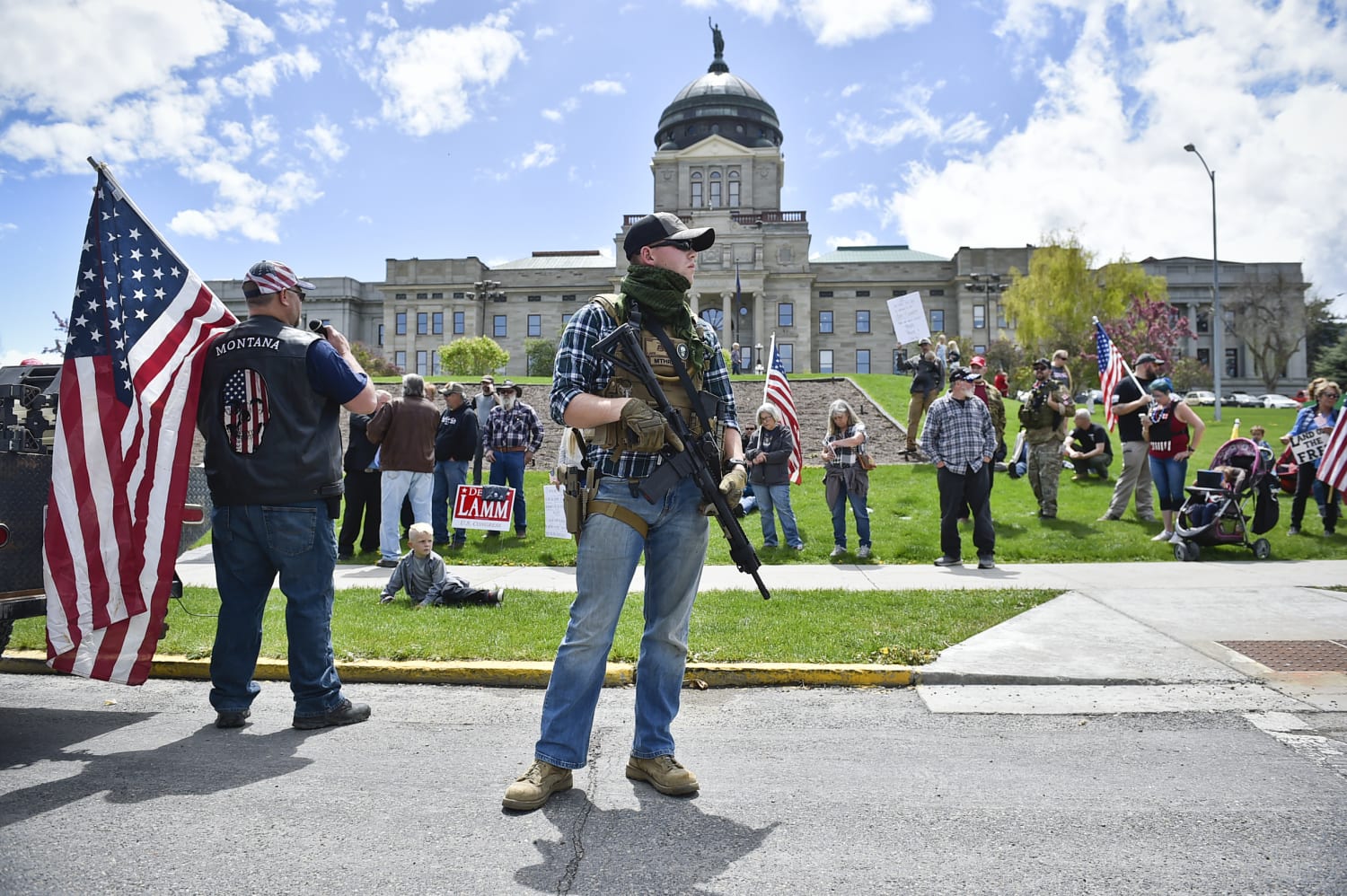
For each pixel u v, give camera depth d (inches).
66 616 159.9
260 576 170.4
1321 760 148.9
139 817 124.4
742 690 199.3
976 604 276.2
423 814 126.0
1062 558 398.3
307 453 167.0
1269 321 2864.2
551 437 882.1
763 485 433.7
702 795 134.3
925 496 554.3
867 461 403.5
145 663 163.9
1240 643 226.8
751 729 170.1
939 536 444.1
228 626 169.5
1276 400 2183.8
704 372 139.8
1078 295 2164.1
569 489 134.5
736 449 141.8
